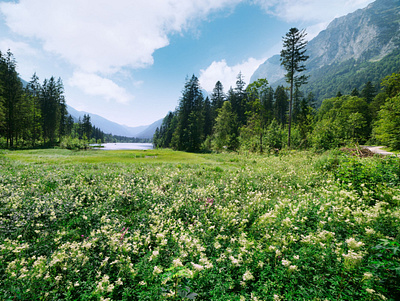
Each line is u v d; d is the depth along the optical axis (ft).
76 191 24.82
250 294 9.70
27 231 16.08
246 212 18.71
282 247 11.57
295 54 86.28
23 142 141.69
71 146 148.56
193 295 7.76
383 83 102.37
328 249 10.79
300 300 8.63
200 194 24.00
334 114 168.14
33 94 175.22
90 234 15.30
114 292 10.29
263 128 106.52
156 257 11.68
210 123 203.41
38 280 10.32
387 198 16.74
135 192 24.52
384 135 69.51
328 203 15.51
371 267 8.73
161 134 328.70
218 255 12.57
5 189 23.08
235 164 56.65
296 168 38.83
